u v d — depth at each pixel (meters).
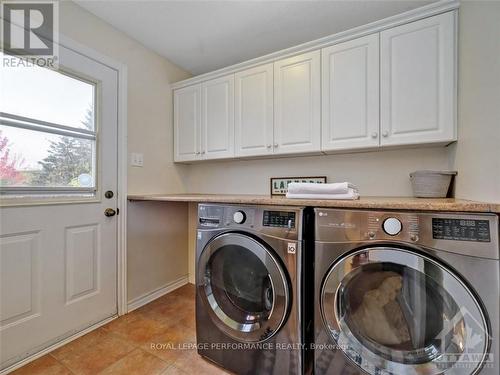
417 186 1.52
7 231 1.32
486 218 0.87
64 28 1.54
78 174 1.63
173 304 2.07
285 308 1.14
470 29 1.20
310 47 1.72
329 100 1.66
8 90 1.32
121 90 1.88
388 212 1.00
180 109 2.32
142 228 2.07
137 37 1.95
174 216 2.41
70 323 1.58
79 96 1.63
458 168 1.37
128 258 1.95
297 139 1.76
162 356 1.42
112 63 1.82
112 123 1.83
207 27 1.82
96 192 1.73
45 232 1.47
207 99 2.17
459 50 1.32
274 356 1.19
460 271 0.88
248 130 1.96
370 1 1.54
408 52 1.43
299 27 1.81
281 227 1.17
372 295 1.04
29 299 1.40
